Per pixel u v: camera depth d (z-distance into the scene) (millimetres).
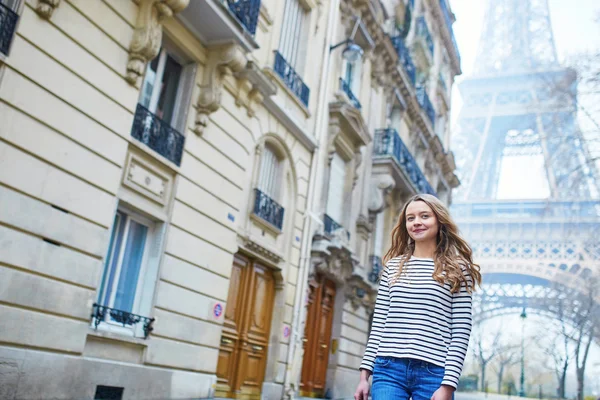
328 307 17109
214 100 10766
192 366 10297
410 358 2826
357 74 19625
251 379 12688
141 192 9391
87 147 8250
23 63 7332
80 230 8086
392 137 20531
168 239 9891
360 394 3004
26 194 7348
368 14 19453
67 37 7969
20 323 7176
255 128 12695
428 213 3207
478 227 67250
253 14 11930
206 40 10930
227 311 11938
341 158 17953
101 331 8398
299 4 15375
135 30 9164
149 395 9211
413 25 27516
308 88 15102
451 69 37000
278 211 13602
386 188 20125
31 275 7348
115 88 8773
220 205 11289
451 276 2934
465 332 2865
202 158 10828
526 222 64562
